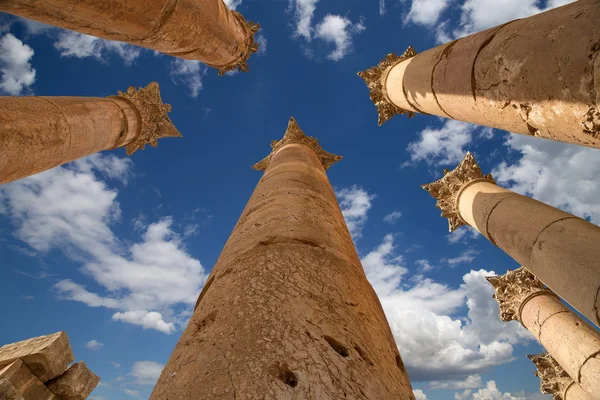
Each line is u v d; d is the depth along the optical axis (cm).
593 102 418
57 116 919
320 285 375
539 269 826
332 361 291
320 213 569
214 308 360
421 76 875
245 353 284
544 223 853
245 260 416
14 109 819
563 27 460
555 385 1505
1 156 736
